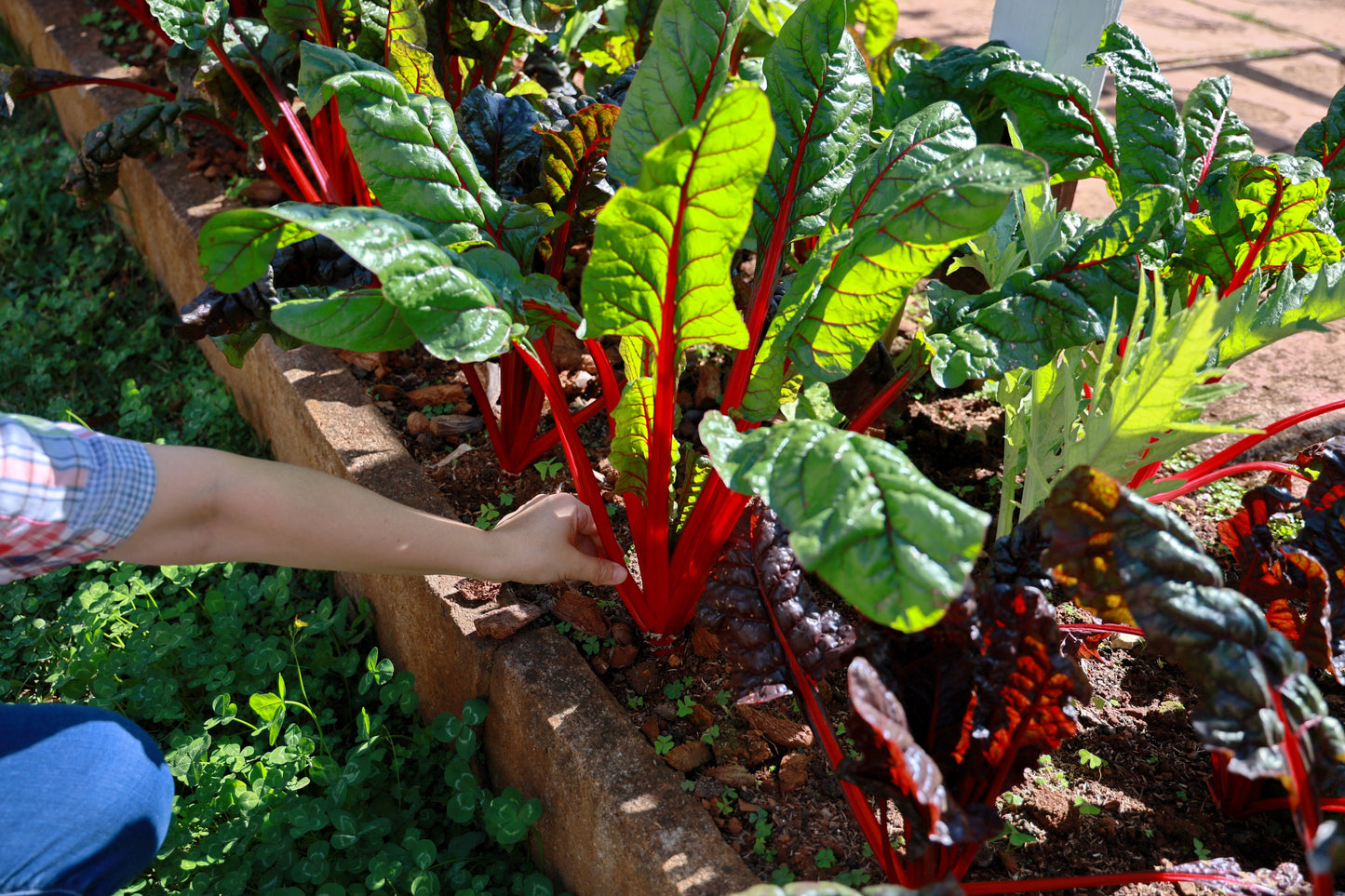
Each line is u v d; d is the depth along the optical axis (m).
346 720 2.11
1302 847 1.42
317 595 2.43
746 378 1.57
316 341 1.30
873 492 1.03
